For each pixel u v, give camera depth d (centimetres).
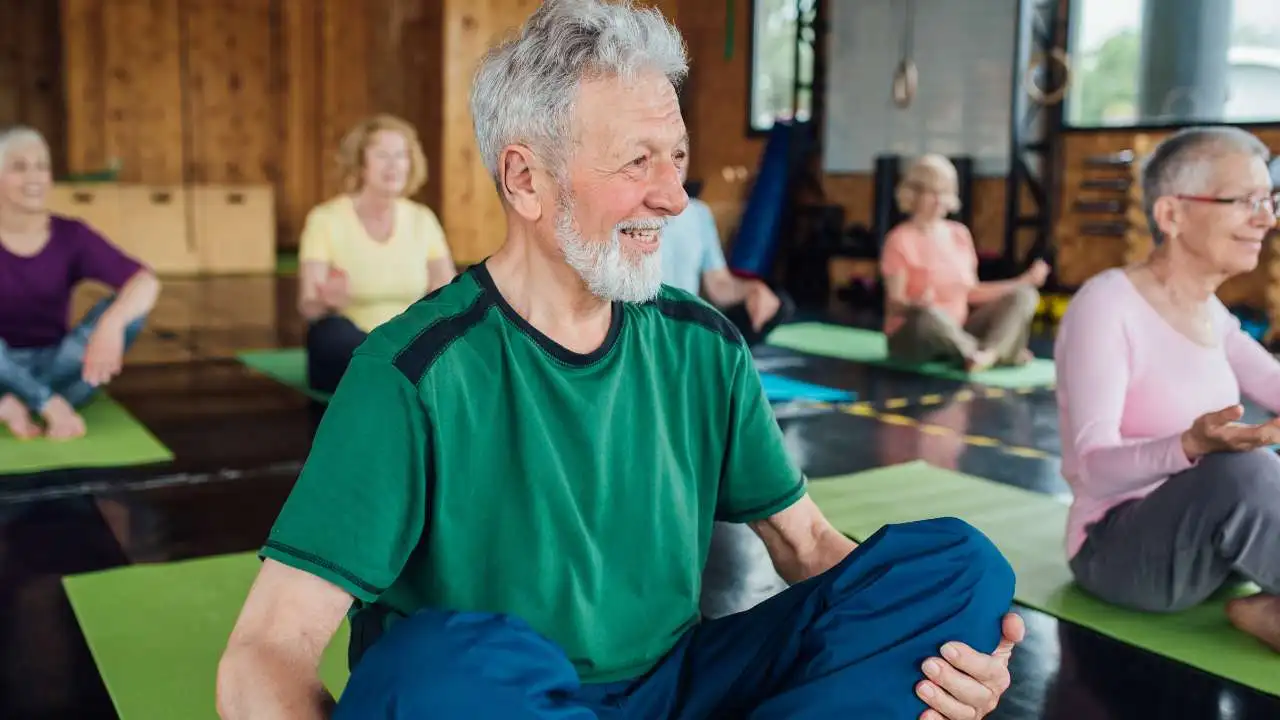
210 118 1065
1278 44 667
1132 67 734
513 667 90
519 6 920
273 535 99
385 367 102
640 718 113
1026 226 786
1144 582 206
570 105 106
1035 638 203
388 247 411
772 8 972
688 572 118
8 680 182
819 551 129
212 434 363
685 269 390
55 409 349
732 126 1012
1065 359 216
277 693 92
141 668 187
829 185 926
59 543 254
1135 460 200
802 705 104
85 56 1014
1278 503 189
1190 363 211
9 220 348
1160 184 208
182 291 783
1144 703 178
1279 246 603
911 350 498
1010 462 340
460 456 105
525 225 111
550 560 108
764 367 502
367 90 1072
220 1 1052
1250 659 193
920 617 104
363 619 114
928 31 841
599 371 111
